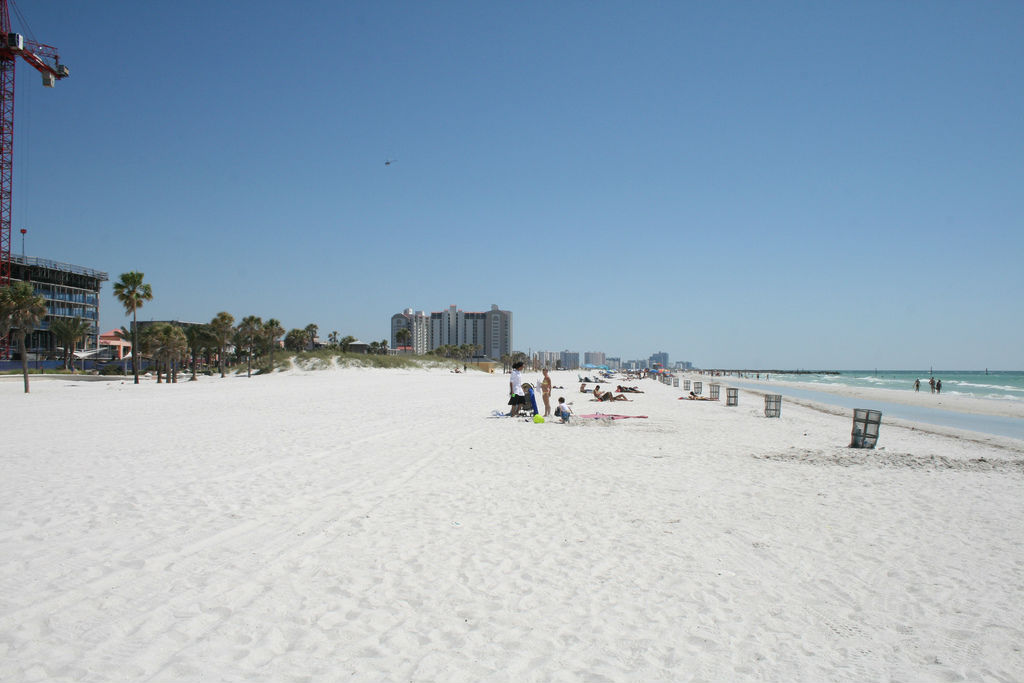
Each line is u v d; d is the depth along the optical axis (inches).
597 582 204.8
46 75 2851.9
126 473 373.7
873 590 204.5
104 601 177.2
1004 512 314.7
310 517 275.7
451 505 305.9
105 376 2805.1
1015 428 957.2
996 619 182.9
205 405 1016.9
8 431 609.0
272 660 145.6
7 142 2849.4
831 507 319.3
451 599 187.3
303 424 699.4
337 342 5462.6
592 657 152.7
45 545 227.1
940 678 147.6
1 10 2709.2
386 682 136.5
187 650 149.0
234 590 188.4
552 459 462.3
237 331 3046.3
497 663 147.9
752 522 285.9
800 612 185.3
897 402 1647.4
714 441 605.3
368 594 189.2
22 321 1475.1
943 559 237.0
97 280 3882.9
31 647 147.9
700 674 145.7
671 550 241.1
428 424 716.7
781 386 3110.2
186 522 262.2
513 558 227.0
